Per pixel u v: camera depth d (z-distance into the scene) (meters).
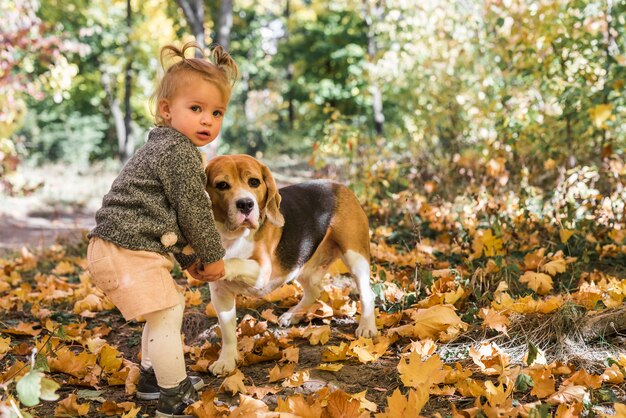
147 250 2.93
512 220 6.41
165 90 3.06
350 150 9.20
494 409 2.69
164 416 2.99
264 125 28.70
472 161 8.37
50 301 5.42
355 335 4.04
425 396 2.83
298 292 4.91
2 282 6.07
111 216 2.94
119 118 27.27
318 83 25.75
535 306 3.83
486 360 3.31
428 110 10.53
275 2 34.91
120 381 3.53
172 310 3.00
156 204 2.94
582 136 7.12
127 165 3.05
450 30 10.74
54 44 10.88
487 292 4.33
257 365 3.73
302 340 4.12
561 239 5.56
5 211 16.53
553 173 7.32
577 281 4.85
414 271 5.51
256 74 35.88
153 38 25.20
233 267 3.29
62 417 3.05
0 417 2.38
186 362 3.93
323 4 27.73
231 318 3.61
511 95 7.42
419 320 3.84
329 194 4.05
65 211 17.56
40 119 28.59
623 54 7.11
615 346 3.47
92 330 4.55
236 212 3.21
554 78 7.43
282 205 3.79
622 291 4.01
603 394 2.88
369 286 4.04
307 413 2.77
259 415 2.77
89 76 28.23
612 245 5.38
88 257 3.00
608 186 6.84
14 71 12.98
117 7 25.31
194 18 17.56
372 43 21.72
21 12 10.41
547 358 3.42
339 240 4.03
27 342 4.36
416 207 7.59
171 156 2.96
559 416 2.65
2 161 10.54
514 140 7.34
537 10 7.17
